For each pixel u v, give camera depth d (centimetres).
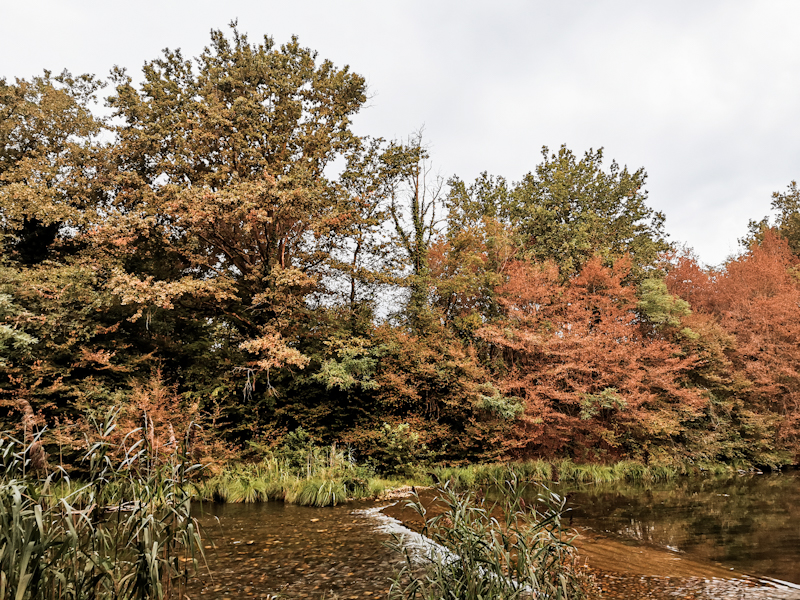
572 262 2345
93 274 1516
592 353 1820
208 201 1545
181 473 448
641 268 2558
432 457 1631
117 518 405
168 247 1744
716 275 2780
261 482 1238
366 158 2262
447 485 545
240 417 1673
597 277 2058
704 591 594
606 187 2755
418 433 1562
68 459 1233
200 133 1697
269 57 1884
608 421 1905
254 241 1816
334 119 2072
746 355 2314
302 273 1614
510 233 2359
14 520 322
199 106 1691
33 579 328
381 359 1773
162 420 1251
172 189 1591
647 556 748
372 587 588
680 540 849
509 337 1831
